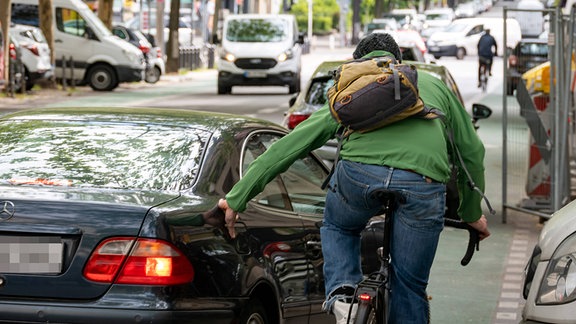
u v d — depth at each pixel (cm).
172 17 8544
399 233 944
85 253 980
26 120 1179
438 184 937
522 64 2425
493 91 7225
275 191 1184
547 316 960
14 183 1052
